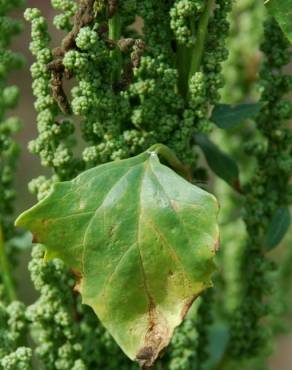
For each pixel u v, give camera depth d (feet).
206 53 1.06
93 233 0.99
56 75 1.03
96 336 1.17
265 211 1.19
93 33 0.99
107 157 1.06
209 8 1.04
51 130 1.08
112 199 0.99
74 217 0.98
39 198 1.10
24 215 0.98
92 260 0.99
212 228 0.97
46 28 1.06
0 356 1.08
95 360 1.16
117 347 1.17
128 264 0.99
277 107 1.16
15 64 1.21
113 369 1.17
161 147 1.03
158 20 1.06
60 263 1.13
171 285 0.99
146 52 1.06
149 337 1.00
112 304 0.99
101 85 1.03
